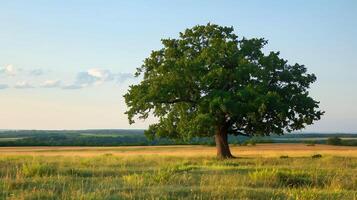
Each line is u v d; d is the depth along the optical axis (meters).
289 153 59.75
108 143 140.12
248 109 40.66
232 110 40.16
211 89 43.69
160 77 43.94
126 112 45.31
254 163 33.16
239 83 43.34
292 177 18.86
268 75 43.66
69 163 30.28
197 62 42.81
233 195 14.32
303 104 43.75
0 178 18.52
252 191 15.12
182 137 45.19
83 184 16.97
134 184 16.81
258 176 18.45
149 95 42.62
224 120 44.22
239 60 43.56
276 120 44.19
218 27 46.53
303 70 45.44
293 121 44.78
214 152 66.38
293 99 43.69
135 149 91.06
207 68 43.88
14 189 15.77
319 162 33.06
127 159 36.16
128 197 13.88
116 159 35.94
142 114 45.28
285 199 13.95
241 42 46.62
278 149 81.50
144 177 18.75
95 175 21.80
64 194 14.19
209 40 46.38
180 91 43.34
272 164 32.34
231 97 41.50
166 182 17.56
